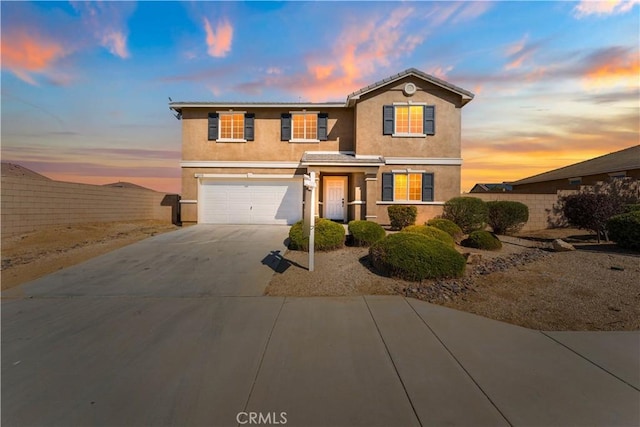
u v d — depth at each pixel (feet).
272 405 10.16
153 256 31.89
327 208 55.93
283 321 16.71
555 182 82.94
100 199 54.03
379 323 16.29
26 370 12.37
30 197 42.70
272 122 54.54
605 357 12.84
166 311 18.47
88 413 9.95
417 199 51.29
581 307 17.84
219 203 54.08
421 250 23.57
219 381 11.46
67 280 24.73
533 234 48.11
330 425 9.27
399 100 51.21
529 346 13.79
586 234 45.50
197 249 34.63
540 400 10.26
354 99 50.75
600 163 76.48
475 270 25.90
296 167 53.93
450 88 50.26
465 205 45.37
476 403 10.13
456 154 51.19
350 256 30.60
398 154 51.11
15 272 26.86
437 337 14.69
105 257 31.60
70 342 14.65
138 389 11.08
